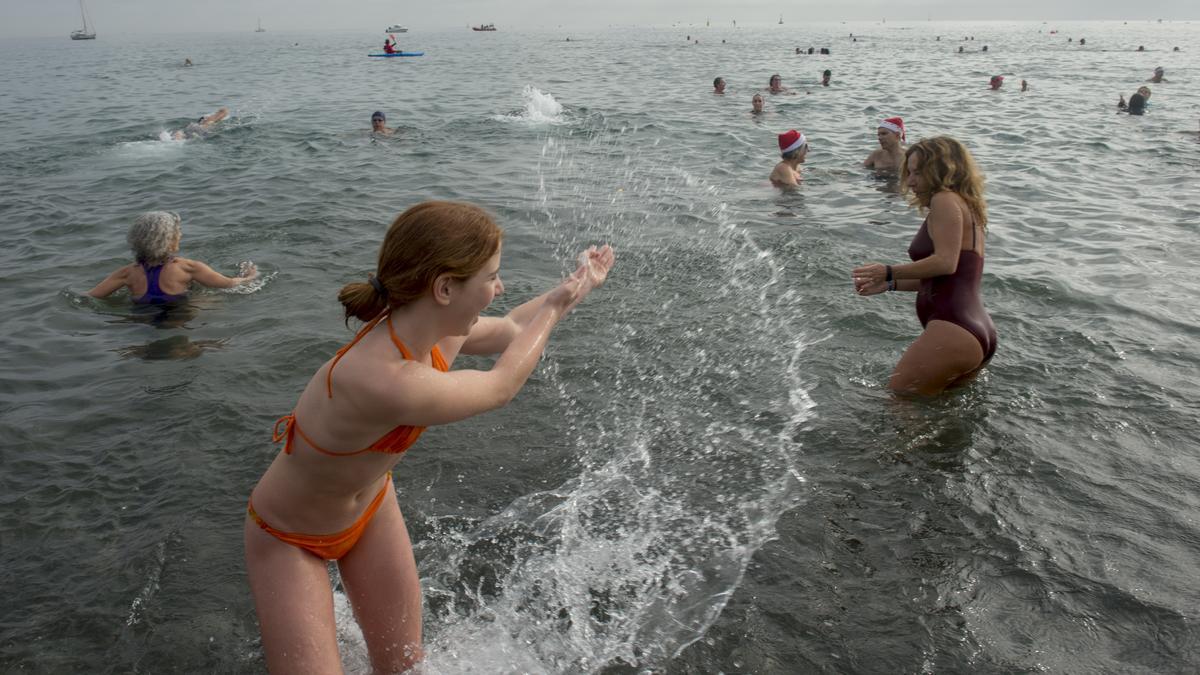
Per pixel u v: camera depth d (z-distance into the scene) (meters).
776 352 5.21
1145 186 9.96
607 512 3.62
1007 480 3.75
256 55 57.53
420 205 2.01
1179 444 4.03
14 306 6.23
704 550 3.34
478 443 4.19
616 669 2.73
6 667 2.76
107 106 20.86
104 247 7.83
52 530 3.51
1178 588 3.01
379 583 2.51
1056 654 2.72
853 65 34.50
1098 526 3.40
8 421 4.42
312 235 8.04
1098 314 5.73
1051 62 36.09
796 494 3.70
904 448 4.05
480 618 2.98
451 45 76.88
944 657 2.72
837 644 2.80
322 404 2.09
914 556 3.24
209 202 9.59
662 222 8.36
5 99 23.12
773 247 7.38
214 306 6.15
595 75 29.47
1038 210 8.83
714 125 15.46
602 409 4.54
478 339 2.50
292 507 2.24
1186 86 23.09
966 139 13.80
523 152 12.84
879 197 9.40
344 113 18.31
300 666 2.18
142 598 3.09
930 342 4.49
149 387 4.80
